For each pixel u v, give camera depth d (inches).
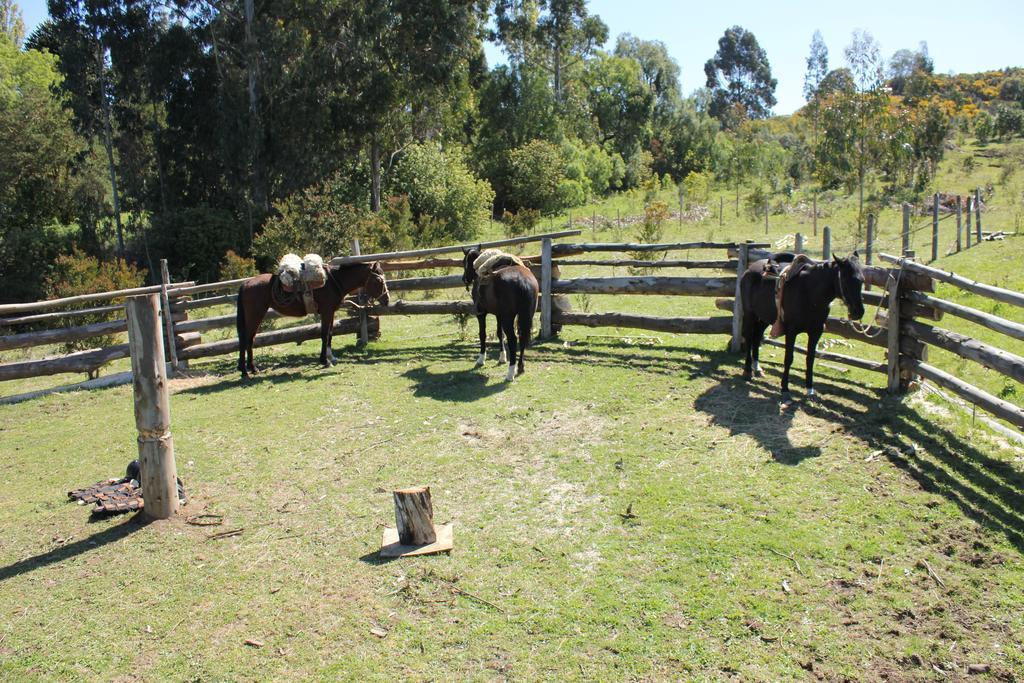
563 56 2148.1
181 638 163.5
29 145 1222.9
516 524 205.5
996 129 2207.2
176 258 1152.8
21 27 1893.5
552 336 431.2
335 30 1222.3
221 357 473.7
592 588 171.0
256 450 280.4
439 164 1330.0
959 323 396.8
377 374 384.2
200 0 1211.9
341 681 145.9
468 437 277.9
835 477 217.6
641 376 336.5
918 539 181.3
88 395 389.1
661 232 901.8
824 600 161.0
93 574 193.3
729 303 369.1
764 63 4439.0
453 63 1277.1
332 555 195.8
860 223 778.2
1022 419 211.6
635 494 218.2
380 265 439.8
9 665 157.5
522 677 143.5
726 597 164.2
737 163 1996.8
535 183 1569.9
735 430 261.9
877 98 1254.3
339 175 1228.5
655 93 2650.1
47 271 1024.2
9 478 269.6
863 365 308.0
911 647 145.0
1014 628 148.2
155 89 1175.6
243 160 1169.4
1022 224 790.5
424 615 165.9
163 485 221.3
